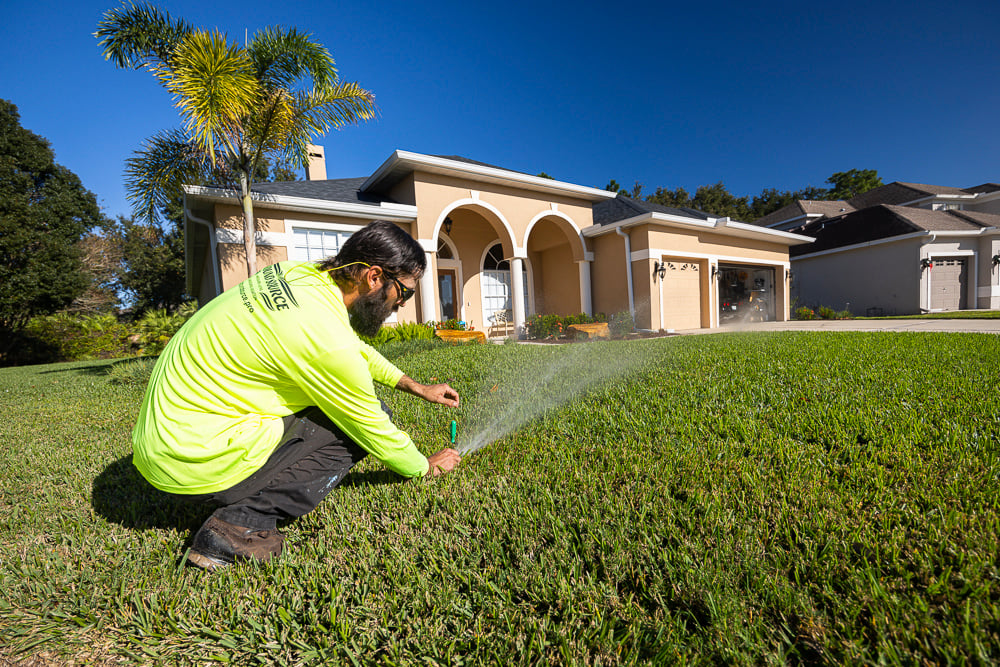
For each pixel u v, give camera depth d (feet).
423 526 4.78
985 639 2.75
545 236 47.44
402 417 9.25
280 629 3.51
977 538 3.67
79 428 10.81
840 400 8.21
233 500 4.45
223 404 4.10
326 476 4.87
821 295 66.49
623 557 3.83
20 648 3.44
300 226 30.12
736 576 3.53
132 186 25.75
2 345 48.11
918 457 5.40
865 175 146.20
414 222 34.09
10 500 6.29
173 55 22.24
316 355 4.09
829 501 4.44
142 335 38.52
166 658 3.33
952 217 63.21
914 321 36.52
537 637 3.17
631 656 2.94
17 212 52.90
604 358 16.12
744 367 12.15
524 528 4.51
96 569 4.43
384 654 3.21
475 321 45.55
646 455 6.15
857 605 3.13
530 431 7.71
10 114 63.21
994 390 8.32
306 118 26.89
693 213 55.57
